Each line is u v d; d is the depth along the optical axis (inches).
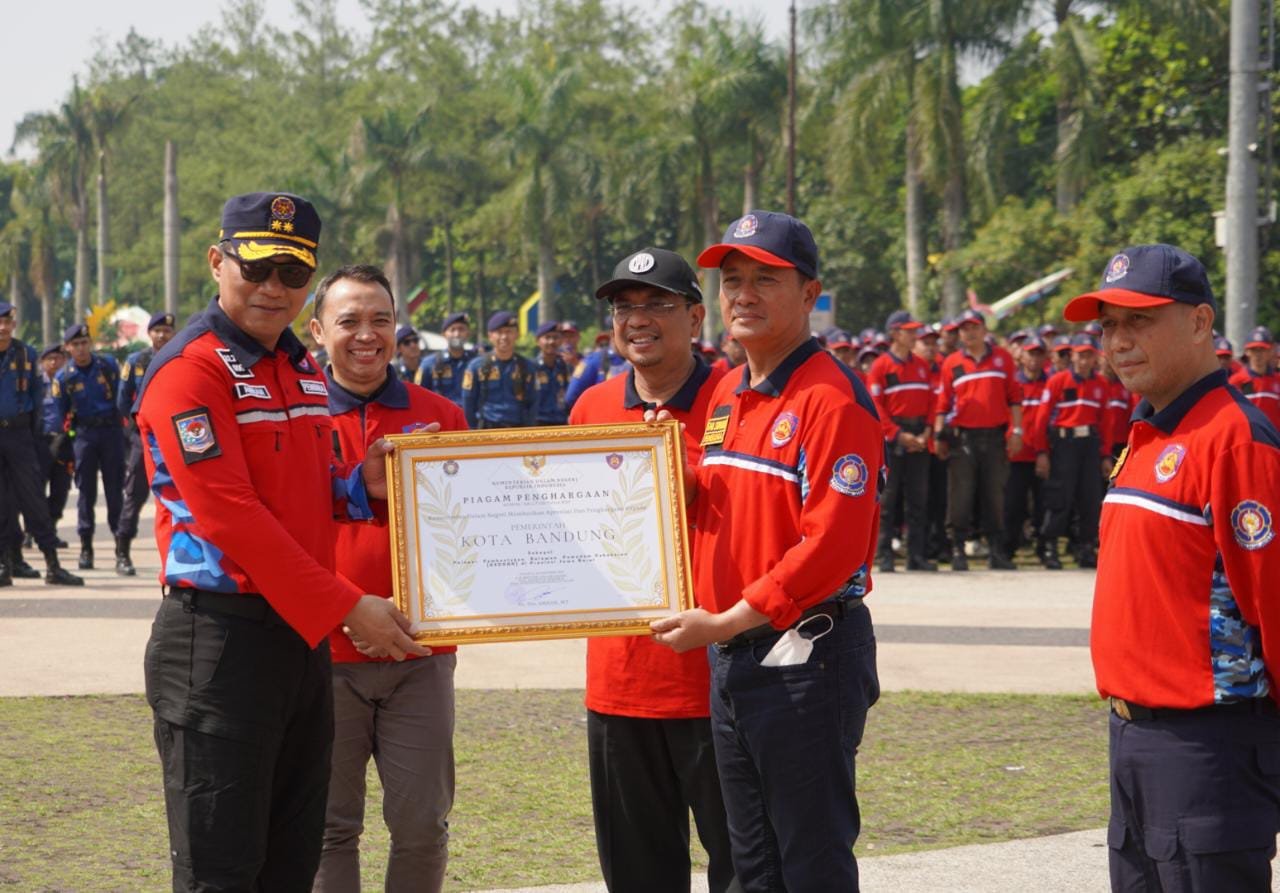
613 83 2544.3
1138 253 137.6
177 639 144.8
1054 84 1375.5
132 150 3535.9
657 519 151.5
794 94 1540.4
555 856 214.2
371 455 158.4
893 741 279.7
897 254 1860.2
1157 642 134.7
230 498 140.4
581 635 149.3
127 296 3513.8
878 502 146.6
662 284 173.9
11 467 461.4
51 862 209.3
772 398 147.5
